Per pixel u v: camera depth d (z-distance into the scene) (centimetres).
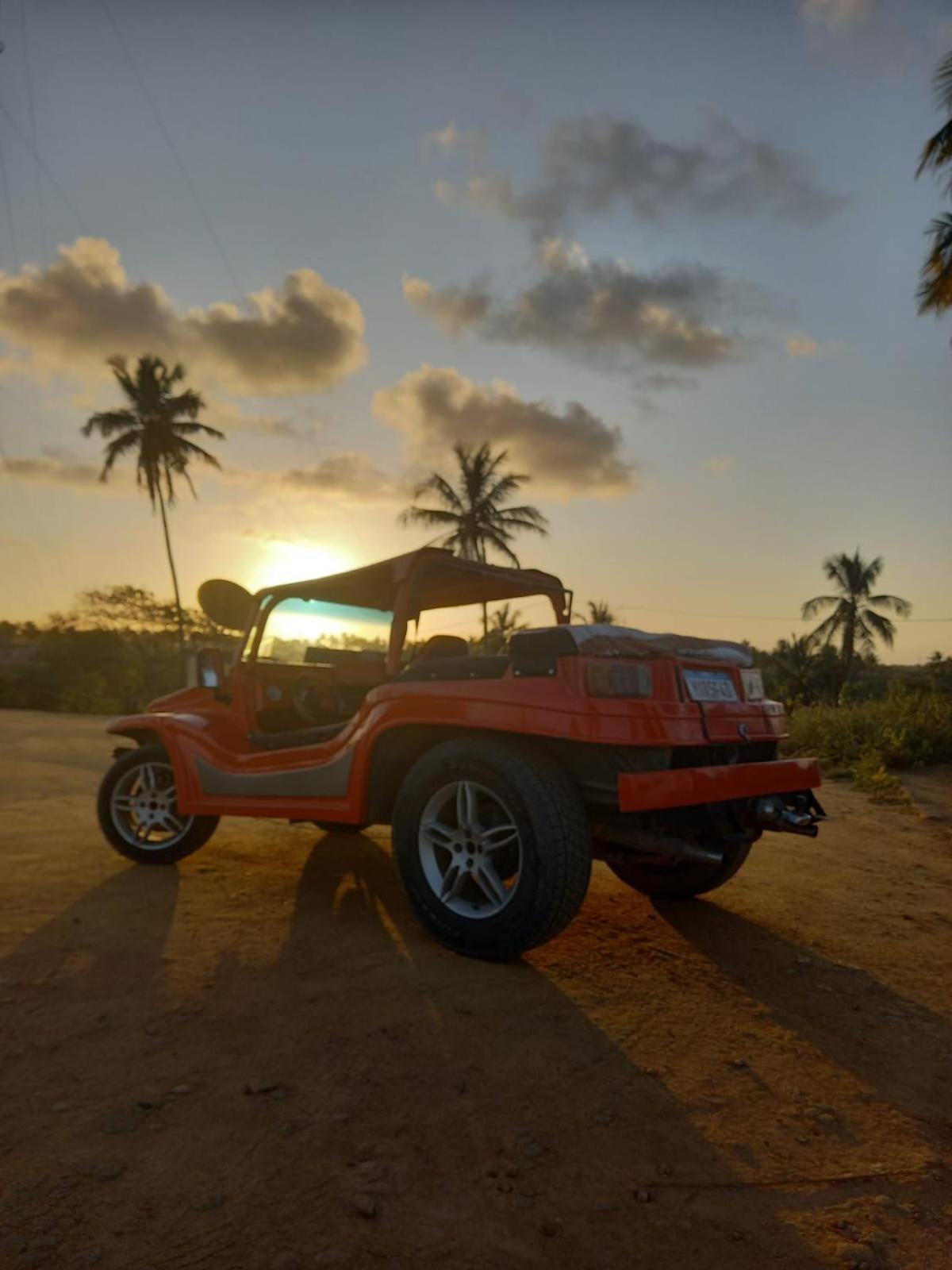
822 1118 227
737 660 385
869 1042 279
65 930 358
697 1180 196
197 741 457
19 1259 158
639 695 324
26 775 939
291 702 492
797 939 391
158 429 3812
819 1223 182
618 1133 214
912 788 888
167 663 5106
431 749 354
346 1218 175
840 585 4575
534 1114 221
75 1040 254
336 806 395
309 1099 223
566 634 328
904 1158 209
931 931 412
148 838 492
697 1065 255
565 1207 183
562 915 316
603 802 331
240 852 535
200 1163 193
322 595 461
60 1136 202
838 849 613
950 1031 292
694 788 322
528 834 316
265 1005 286
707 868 427
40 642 4988
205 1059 245
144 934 356
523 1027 275
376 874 482
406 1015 280
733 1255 170
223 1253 163
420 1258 165
